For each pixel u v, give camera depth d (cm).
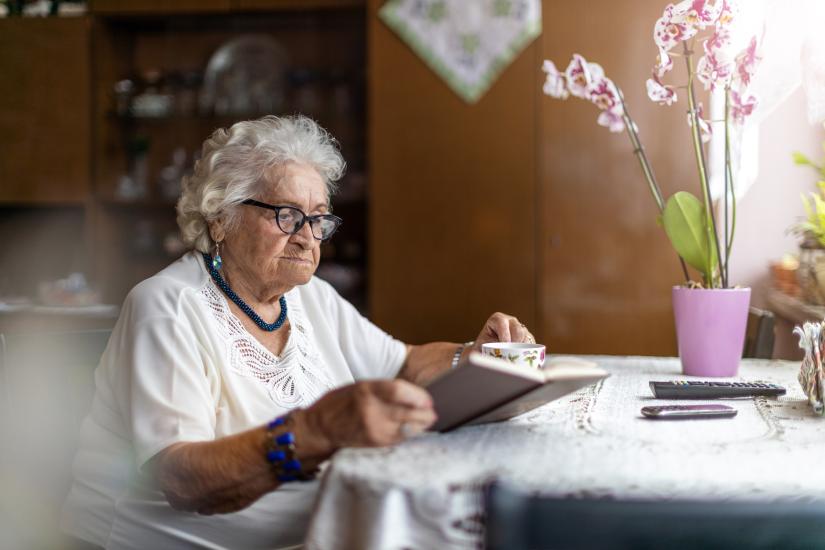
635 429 109
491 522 86
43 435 146
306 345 141
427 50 310
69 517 130
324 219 139
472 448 99
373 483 87
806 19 170
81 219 384
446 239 313
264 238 133
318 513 89
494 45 306
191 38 373
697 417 114
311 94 359
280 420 103
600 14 297
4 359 143
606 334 304
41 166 363
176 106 367
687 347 150
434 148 312
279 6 341
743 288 149
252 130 137
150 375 117
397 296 317
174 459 108
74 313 338
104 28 361
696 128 156
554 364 109
